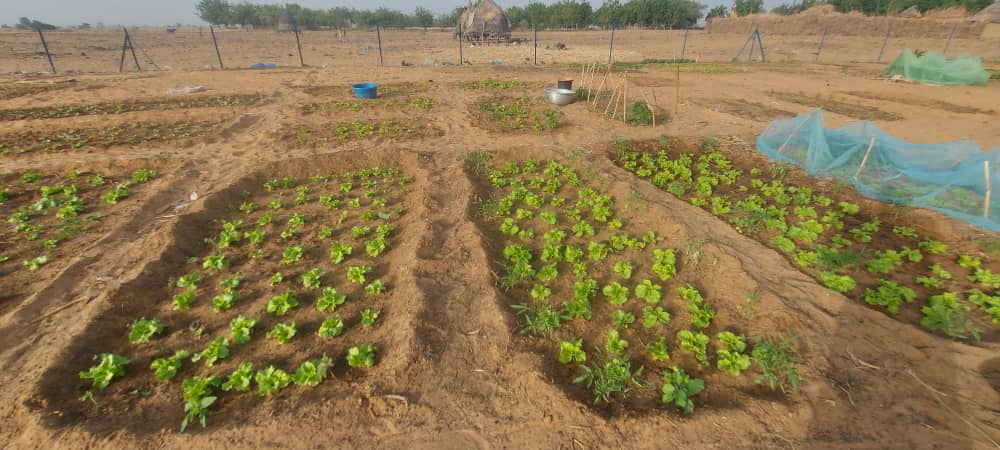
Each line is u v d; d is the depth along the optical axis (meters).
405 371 4.34
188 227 7.14
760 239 7.17
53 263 6.21
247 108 15.40
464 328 4.99
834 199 8.63
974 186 8.06
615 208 8.36
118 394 4.17
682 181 9.55
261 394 4.15
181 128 12.84
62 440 3.58
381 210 8.30
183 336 4.99
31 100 15.78
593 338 5.04
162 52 37.75
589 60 33.19
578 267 6.23
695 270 6.32
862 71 25.06
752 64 28.75
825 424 3.83
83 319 4.95
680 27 77.06
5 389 4.08
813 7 63.34
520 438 3.71
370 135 12.45
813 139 10.23
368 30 81.38
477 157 10.48
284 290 5.86
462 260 6.29
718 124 13.94
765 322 5.18
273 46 44.72
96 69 26.50
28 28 80.69
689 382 4.21
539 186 9.35
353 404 3.96
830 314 5.28
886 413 3.94
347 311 5.43
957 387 4.22
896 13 56.94
